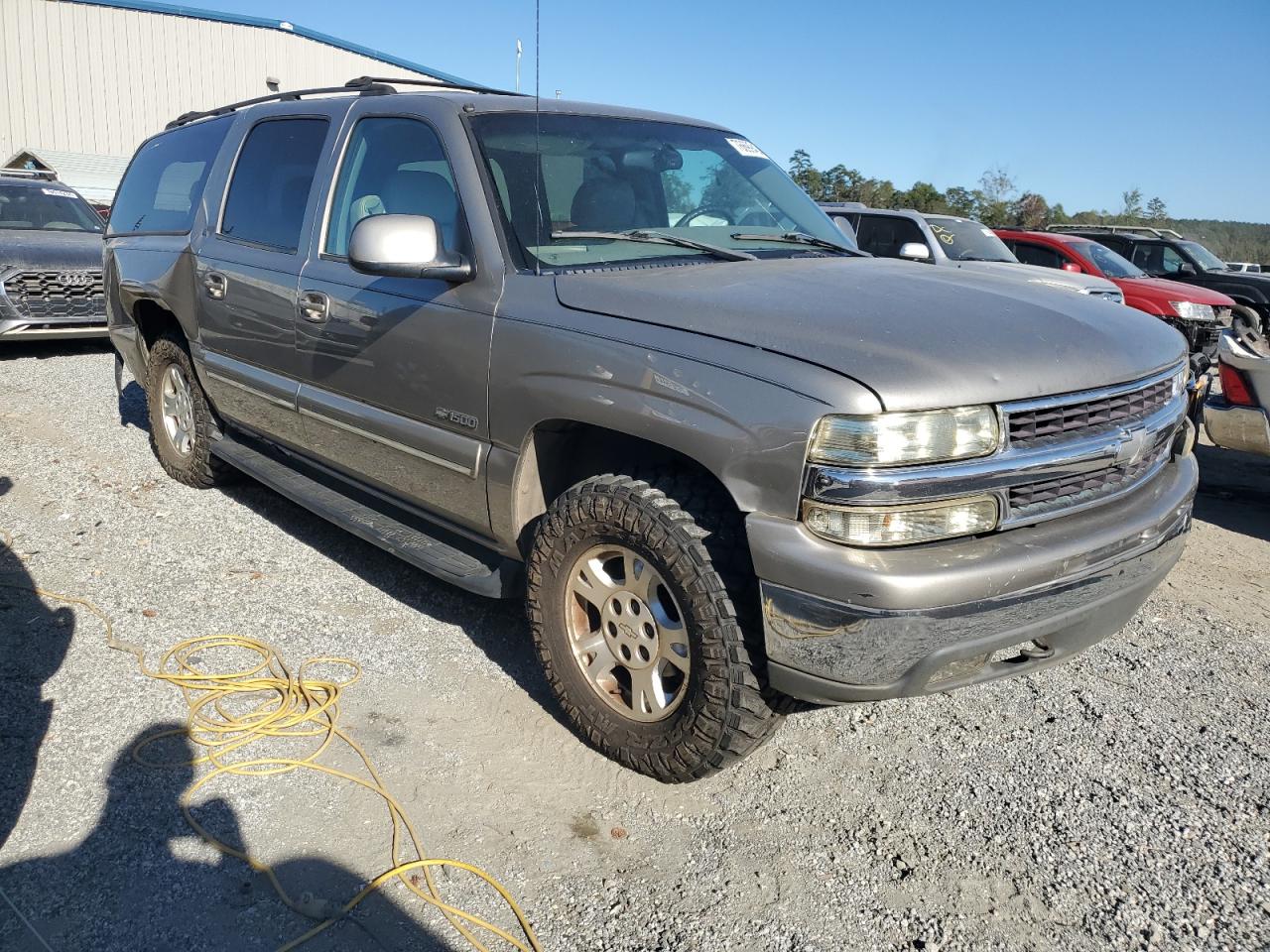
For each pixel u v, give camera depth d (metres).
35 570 4.35
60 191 11.09
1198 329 10.83
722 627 2.65
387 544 3.73
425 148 3.62
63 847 2.59
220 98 31.11
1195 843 2.84
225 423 5.27
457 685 3.52
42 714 3.20
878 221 11.04
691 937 2.40
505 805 2.86
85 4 28.88
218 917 2.38
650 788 2.98
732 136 4.40
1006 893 2.61
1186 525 3.10
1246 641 4.24
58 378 8.66
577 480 3.30
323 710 3.30
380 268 3.15
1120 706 3.62
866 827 2.86
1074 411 2.66
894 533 2.40
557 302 3.04
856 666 2.45
